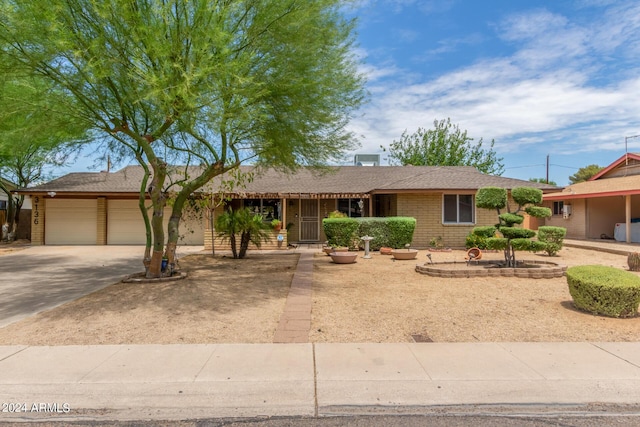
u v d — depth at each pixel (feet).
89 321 20.45
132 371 14.23
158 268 31.37
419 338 17.84
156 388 13.00
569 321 20.12
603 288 20.79
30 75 24.27
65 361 15.14
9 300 25.40
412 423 11.19
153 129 34.04
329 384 13.21
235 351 16.12
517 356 15.52
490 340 17.52
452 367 14.48
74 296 26.48
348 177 69.62
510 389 12.92
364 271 35.86
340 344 16.89
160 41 23.09
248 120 28.35
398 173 70.33
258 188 62.59
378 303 23.91
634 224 61.00
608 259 43.29
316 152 35.53
